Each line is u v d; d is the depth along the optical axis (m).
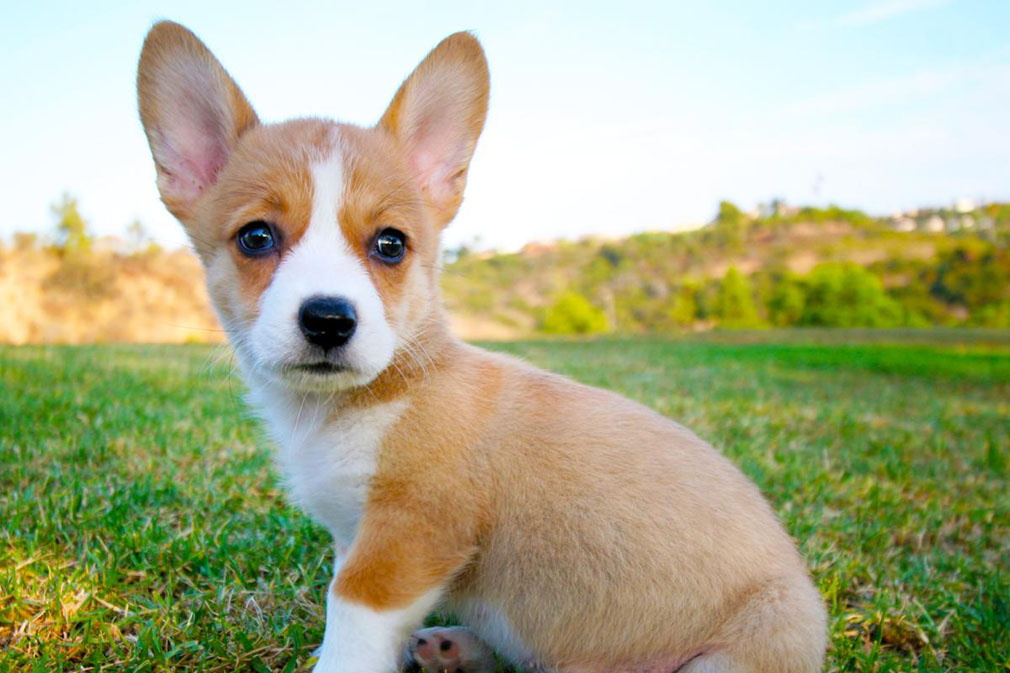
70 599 0.34
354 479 0.32
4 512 0.41
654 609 0.31
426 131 0.38
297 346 0.30
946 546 0.48
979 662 0.35
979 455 0.69
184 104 0.36
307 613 0.35
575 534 0.32
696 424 0.75
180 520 0.43
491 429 0.33
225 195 0.34
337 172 0.33
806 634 0.30
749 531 0.32
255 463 0.52
